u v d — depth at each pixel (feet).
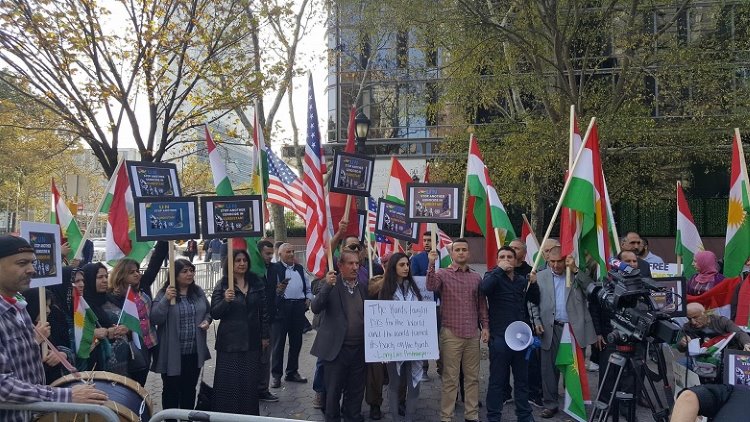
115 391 13.83
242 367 19.44
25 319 12.17
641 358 16.38
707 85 42.52
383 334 19.65
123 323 17.75
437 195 22.53
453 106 54.08
